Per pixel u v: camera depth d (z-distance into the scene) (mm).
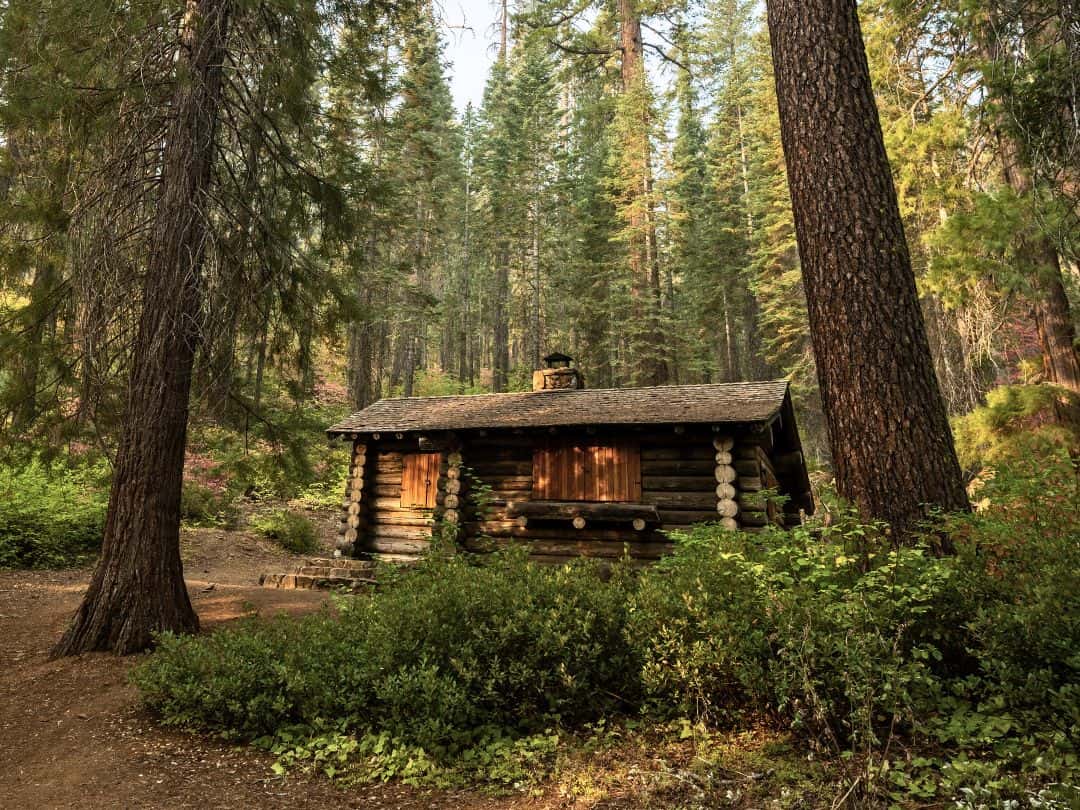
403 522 12461
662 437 10719
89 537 12453
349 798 4035
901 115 11352
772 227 24250
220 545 14375
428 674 4660
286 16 8023
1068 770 3246
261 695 4934
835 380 5504
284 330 8891
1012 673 3766
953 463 5176
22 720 5188
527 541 11125
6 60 6805
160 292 7234
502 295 40844
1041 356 10727
